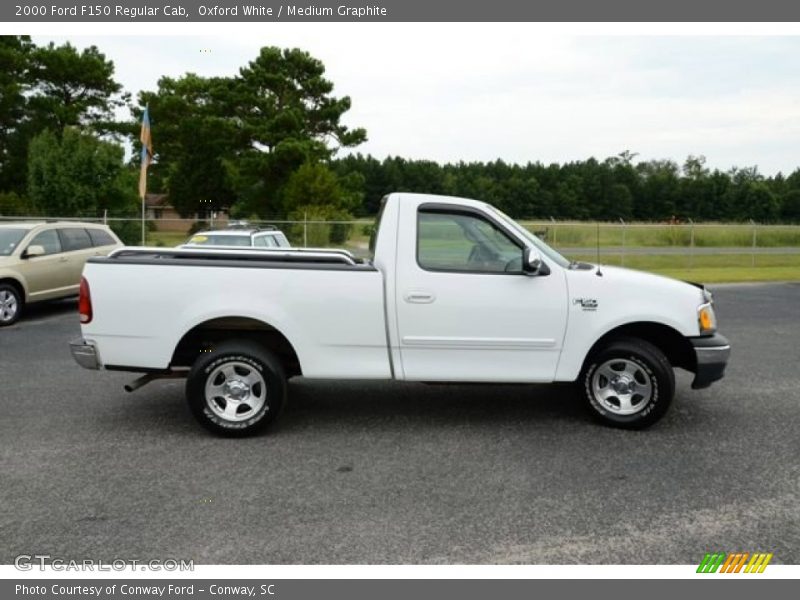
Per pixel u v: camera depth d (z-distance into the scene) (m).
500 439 5.35
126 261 5.26
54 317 12.02
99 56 49.19
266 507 4.05
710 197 82.62
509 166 93.38
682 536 3.74
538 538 3.70
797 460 4.91
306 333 5.34
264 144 40.19
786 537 3.73
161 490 4.29
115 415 5.95
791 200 80.88
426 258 5.42
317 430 5.57
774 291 17.58
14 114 45.78
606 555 3.53
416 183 80.25
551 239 31.89
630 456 4.98
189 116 54.62
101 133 48.19
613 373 5.61
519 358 5.48
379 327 5.37
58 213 34.75
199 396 5.27
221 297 5.25
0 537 3.66
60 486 4.34
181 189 53.34
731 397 6.71
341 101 41.19
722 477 4.57
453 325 5.38
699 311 5.48
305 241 26.47
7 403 6.31
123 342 5.29
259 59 39.97
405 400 6.53
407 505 4.09
